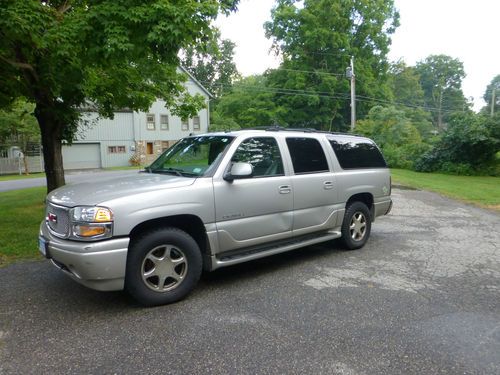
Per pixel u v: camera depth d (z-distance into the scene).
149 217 3.66
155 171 4.82
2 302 3.92
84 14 5.88
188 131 40.19
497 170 21.39
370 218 6.27
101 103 10.91
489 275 4.85
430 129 41.88
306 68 38.47
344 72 36.97
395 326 3.42
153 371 2.73
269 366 2.80
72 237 3.51
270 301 3.97
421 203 11.28
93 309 3.76
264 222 4.63
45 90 8.46
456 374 2.71
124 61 6.32
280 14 38.38
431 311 3.74
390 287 4.39
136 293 3.69
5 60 6.86
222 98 50.25
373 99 38.88
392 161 26.31
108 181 4.30
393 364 2.83
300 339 3.19
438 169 23.17
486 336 3.25
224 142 4.61
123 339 3.18
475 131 21.38
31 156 33.84
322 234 5.57
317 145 5.50
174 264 3.89
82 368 2.76
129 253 3.65
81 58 6.31
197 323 3.46
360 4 37.75
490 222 8.46
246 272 4.91
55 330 3.33
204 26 5.91
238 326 3.41
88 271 3.40
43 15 5.66
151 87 10.90
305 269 5.04
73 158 35.66
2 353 2.96
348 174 5.79
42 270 4.89
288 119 39.16
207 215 4.10
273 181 4.71
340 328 3.38
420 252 5.93
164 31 5.43
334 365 2.81
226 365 2.81
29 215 8.55
